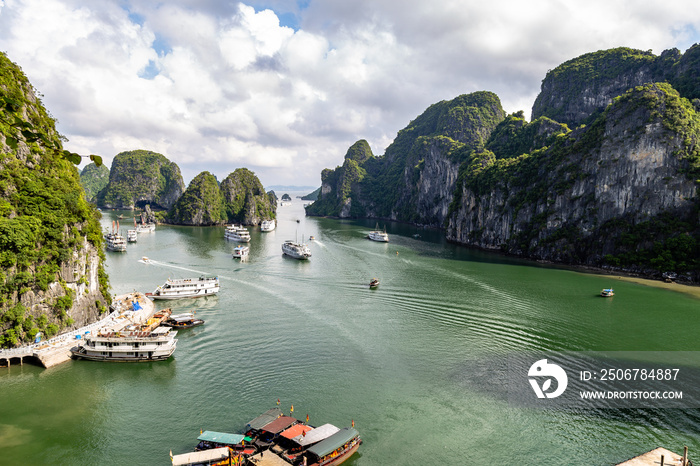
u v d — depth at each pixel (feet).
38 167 256.73
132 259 507.30
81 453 158.81
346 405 191.62
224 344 252.01
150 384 206.69
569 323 296.10
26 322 226.38
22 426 173.47
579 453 161.99
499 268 491.31
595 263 523.29
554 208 577.43
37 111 272.72
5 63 254.68
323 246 646.33
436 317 304.71
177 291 342.23
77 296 255.50
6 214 225.56
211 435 160.76
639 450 163.73
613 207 523.70
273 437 163.32
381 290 376.07
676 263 450.30
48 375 213.46
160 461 155.63
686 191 478.59
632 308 333.01
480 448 164.86
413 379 214.48
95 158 47.93
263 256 545.03
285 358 234.58
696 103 552.00
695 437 170.09
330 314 306.96
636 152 511.40
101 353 228.63
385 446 165.68
